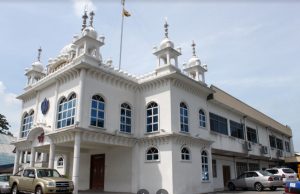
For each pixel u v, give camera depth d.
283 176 24.42
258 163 36.34
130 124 21.44
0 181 18.86
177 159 19.48
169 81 20.62
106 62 22.27
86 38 19.45
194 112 22.98
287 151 47.31
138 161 20.78
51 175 16.30
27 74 26.59
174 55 22.17
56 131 18.36
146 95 22.06
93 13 21.00
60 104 20.09
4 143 40.47
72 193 15.74
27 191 15.87
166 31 22.56
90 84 18.78
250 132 33.50
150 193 19.41
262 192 20.62
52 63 24.86
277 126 42.88
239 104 31.05
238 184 23.83
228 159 29.38
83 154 24.48
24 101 25.69
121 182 20.97
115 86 20.78
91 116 18.38
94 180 23.23
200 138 22.05
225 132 27.58
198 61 25.55
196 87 23.45
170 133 19.17
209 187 22.19
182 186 19.27
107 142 19.06
